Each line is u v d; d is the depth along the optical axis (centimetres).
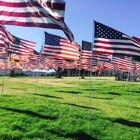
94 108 1298
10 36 1362
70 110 1146
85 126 910
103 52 1017
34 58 2781
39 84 3083
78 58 1609
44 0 884
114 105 1470
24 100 1369
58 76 5838
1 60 2858
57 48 1568
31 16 893
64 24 863
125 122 1037
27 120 921
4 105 1148
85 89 2505
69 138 794
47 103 1312
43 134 799
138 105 1541
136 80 5128
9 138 743
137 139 835
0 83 2952
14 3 911
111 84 3425
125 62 2380
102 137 832
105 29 1027
